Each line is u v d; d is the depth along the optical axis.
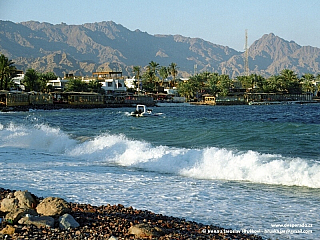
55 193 20.47
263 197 20.14
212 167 26.83
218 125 61.94
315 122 82.31
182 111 155.75
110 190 21.45
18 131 49.25
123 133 52.38
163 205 18.61
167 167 27.94
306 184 22.67
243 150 34.84
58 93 186.88
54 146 39.38
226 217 16.89
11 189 21.08
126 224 14.58
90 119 90.12
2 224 14.20
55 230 13.62
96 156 33.47
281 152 33.78
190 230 14.55
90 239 12.87
